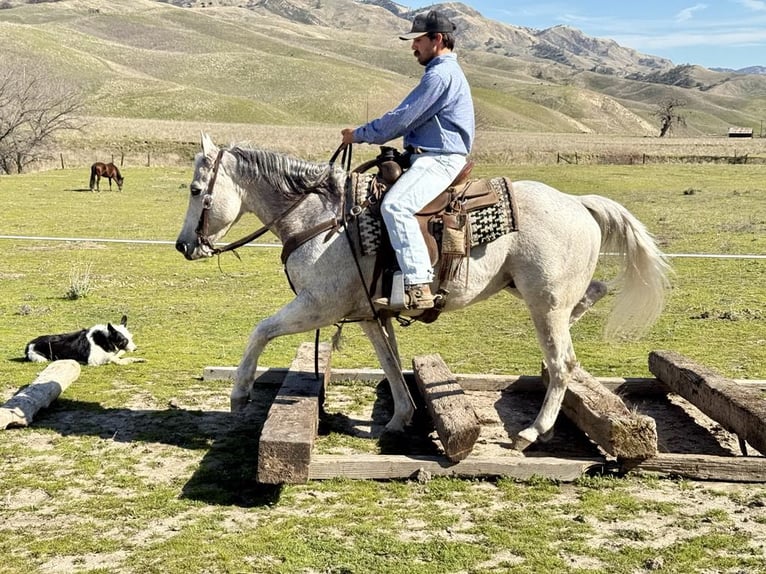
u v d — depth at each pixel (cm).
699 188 3841
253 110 10750
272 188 588
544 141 7525
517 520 482
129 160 5509
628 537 459
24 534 466
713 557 432
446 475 549
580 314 639
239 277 1647
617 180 4306
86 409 720
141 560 430
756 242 2069
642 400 770
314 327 578
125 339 952
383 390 794
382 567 419
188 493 525
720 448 629
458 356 977
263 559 431
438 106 555
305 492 528
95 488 536
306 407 585
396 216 540
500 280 584
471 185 568
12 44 12162
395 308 554
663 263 606
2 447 617
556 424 672
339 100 12875
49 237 2191
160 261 1845
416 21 572
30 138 4922
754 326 1144
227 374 841
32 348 919
